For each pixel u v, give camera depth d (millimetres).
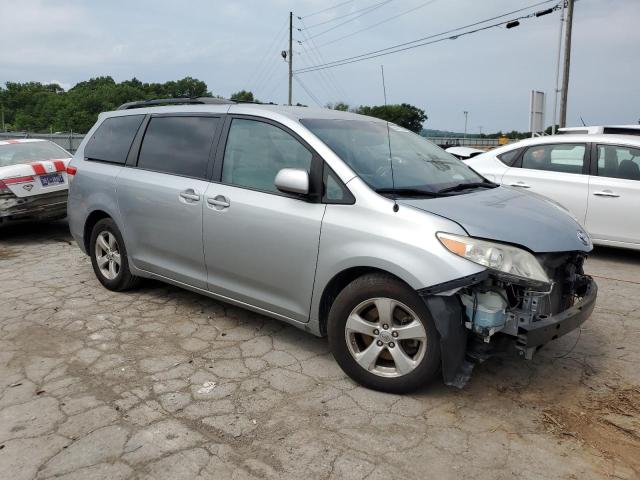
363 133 4137
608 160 6762
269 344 4152
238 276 4078
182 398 3350
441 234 3084
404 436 2957
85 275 6047
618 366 3805
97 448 2846
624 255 7145
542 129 14164
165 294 5316
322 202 3562
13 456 2779
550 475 2654
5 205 7648
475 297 3047
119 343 4172
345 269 3393
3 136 22547
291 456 2787
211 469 2686
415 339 3211
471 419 3127
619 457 2793
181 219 4387
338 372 3693
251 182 3996
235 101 4625
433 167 4148
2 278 5973
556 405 3291
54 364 3820
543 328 3037
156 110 4973
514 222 3271
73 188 5555
